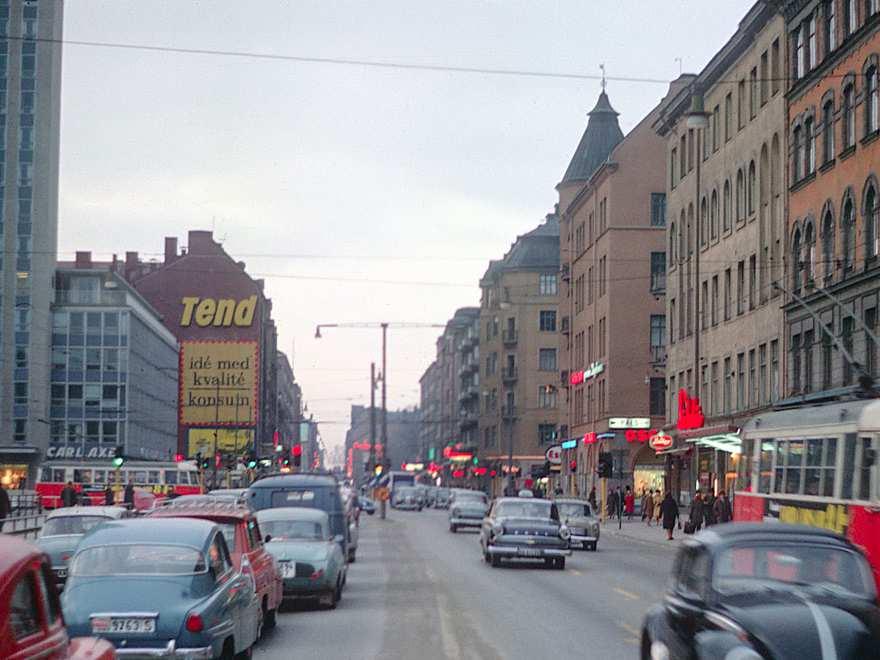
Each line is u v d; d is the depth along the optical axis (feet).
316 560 72.84
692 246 216.33
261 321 437.99
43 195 347.97
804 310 155.94
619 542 168.86
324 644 57.98
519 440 428.15
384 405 301.43
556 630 63.05
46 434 345.72
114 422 347.15
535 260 431.43
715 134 202.80
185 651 42.68
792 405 152.56
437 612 72.23
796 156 163.53
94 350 348.59
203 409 415.44
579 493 298.35
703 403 206.80
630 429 266.57
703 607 34.14
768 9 170.71
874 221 137.49
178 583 44.11
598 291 284.61
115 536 45.80
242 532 56.90
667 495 169.17
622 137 332.39
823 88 152.87
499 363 442.50
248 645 49.49
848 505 68.64
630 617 69.31
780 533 36.01
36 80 350.64
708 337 203.92
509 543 109.50
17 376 342.03
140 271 442.91
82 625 42.75
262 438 438.40
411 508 347.77
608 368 271.90
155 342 387.75
